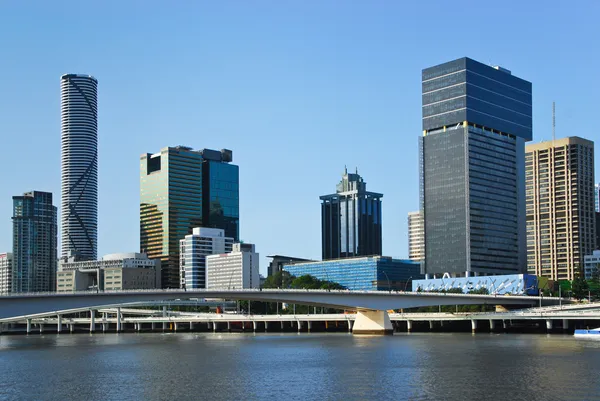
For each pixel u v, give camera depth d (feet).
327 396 372.58
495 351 590.55
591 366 469.98
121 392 394.11
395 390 386.32
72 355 621.72
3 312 647.97
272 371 475.72
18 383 432.66
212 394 383.86
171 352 642.63
